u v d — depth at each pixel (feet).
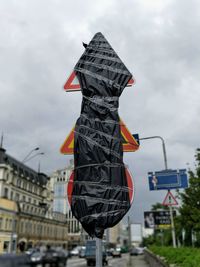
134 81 11.80
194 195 54.39
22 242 160.56
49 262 33.63
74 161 10.98
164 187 30.89
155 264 44.75
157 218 45.21
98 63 11.81
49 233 163.84
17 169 188.75
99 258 9.98
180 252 29.27
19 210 165.27
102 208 10.23
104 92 11.44
